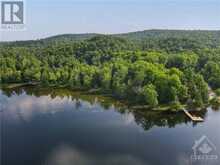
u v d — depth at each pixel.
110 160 69.38
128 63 149.12
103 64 162.00
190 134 84.31
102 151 73.44
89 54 192.88
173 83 109.25
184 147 75.88
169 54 180.50
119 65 143.12
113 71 142.75
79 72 143.12
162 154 72.06
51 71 151.88
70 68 157.38
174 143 78.31
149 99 107.00
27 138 80.31
